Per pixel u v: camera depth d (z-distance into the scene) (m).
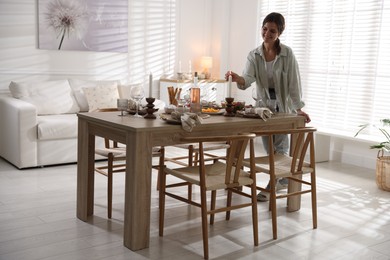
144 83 6.87
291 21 6.39
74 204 3.82
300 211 3.81
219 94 7.07
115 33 6.41
